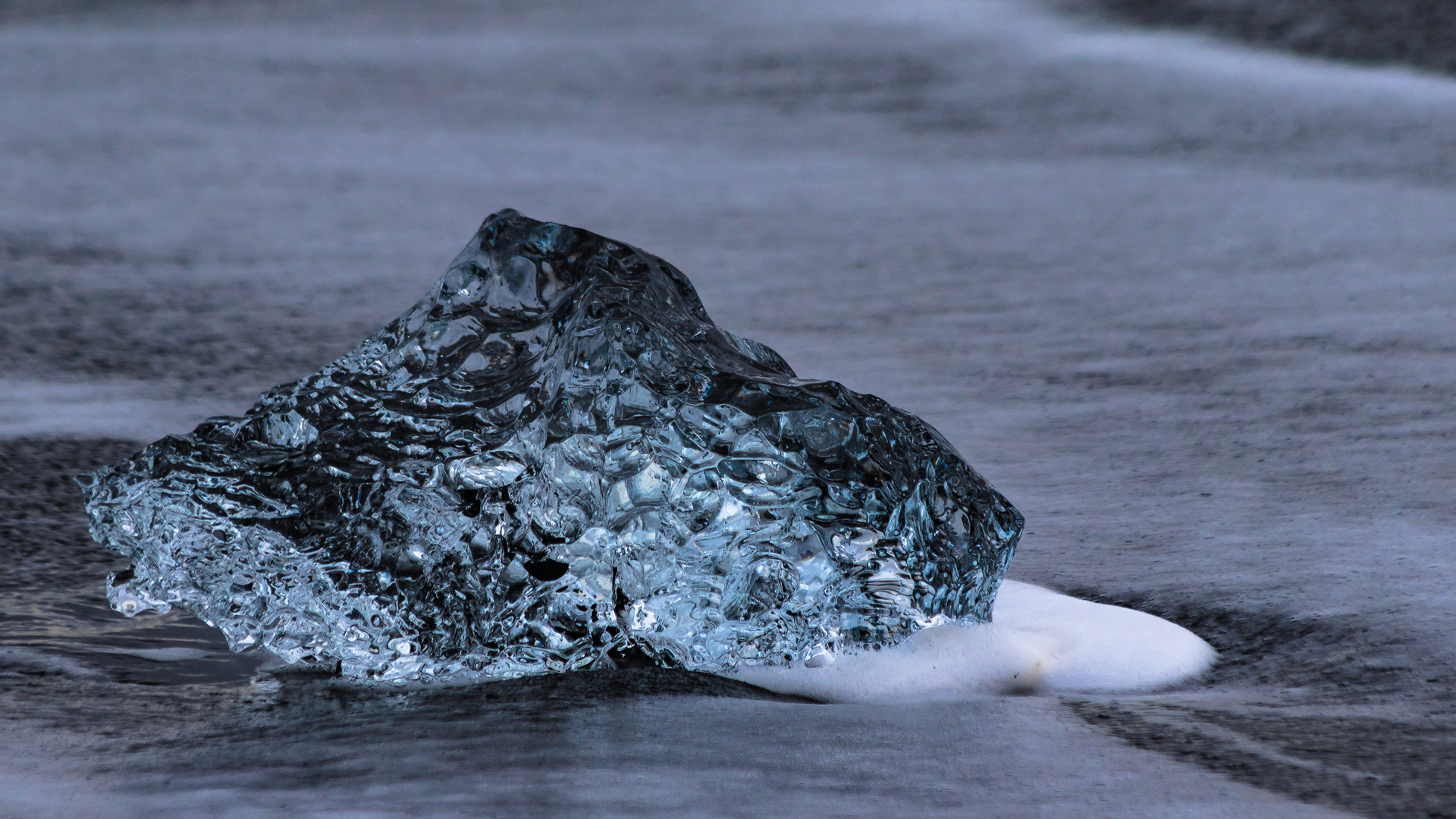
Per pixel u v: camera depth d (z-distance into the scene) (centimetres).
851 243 2327
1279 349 1541
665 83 3966
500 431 796
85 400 1327
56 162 2948
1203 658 744
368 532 763
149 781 583
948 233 2392
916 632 761
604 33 4756
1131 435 1211
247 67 4194
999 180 2859
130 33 4806
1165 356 1536
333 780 582
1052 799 557
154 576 787
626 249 877
